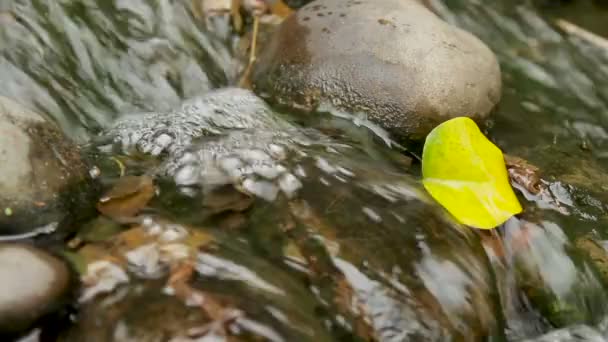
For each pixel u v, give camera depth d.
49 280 0.54
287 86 0.73
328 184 0.63
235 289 0.55
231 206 0.61
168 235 0.58
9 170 0.57
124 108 0.73
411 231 0.61
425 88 0.70
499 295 0.61
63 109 0.71
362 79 0.71
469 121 0.67
